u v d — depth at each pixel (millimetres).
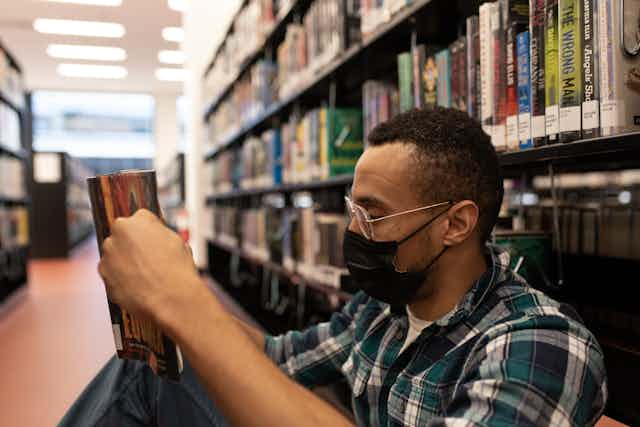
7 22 7801
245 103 4082
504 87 1213
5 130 4852
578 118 1003
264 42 3371
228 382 575
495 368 654
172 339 609
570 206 1442
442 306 844
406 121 830
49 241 9227
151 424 1078
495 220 845
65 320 4293
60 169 9258
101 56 9547
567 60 1021
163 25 8078
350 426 600
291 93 2859
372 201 817
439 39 1818
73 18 7703
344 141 2336
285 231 3035
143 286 608
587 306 1215
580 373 646
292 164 2936
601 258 1262
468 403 650
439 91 1514
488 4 1258
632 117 937
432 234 804
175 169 8133
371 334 979
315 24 2465
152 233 628
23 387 2762
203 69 6559
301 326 3027
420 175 791
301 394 601
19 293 5426
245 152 4141
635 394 946
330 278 2307
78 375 2959
